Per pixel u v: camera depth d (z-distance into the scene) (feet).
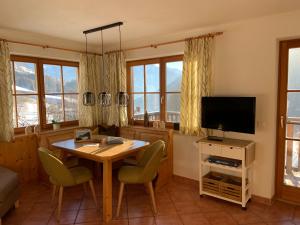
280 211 9.29
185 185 11.87
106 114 15.02
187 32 11.31
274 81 9.32
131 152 9.46
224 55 10.40
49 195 10.86
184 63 11.27
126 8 8.14
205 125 10.65
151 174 9.02
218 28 10.42
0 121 10.53
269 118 9.54
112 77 14.25
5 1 7.38
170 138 12.16
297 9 8.46
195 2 7.68
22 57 11.78
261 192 9.99
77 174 9.35
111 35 12.09
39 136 11.85
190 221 8.68
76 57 13.75
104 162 8.57
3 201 8.39
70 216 9.06
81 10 8.29
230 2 7.71
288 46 9.37
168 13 8.72
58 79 13.48
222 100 10.04
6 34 10.72
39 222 8.66
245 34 9.79
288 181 10.01
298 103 9.41
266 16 9.19
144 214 9.18
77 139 10.91
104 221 8.70
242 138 10.25
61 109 13.73
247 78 9.93
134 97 14.47
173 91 12.67
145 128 13.03
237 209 9.48
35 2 7.50
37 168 12.34
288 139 9.76
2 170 9.80
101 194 10.95
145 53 13.01
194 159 11.82
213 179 10.39
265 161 9.80
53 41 12.57
